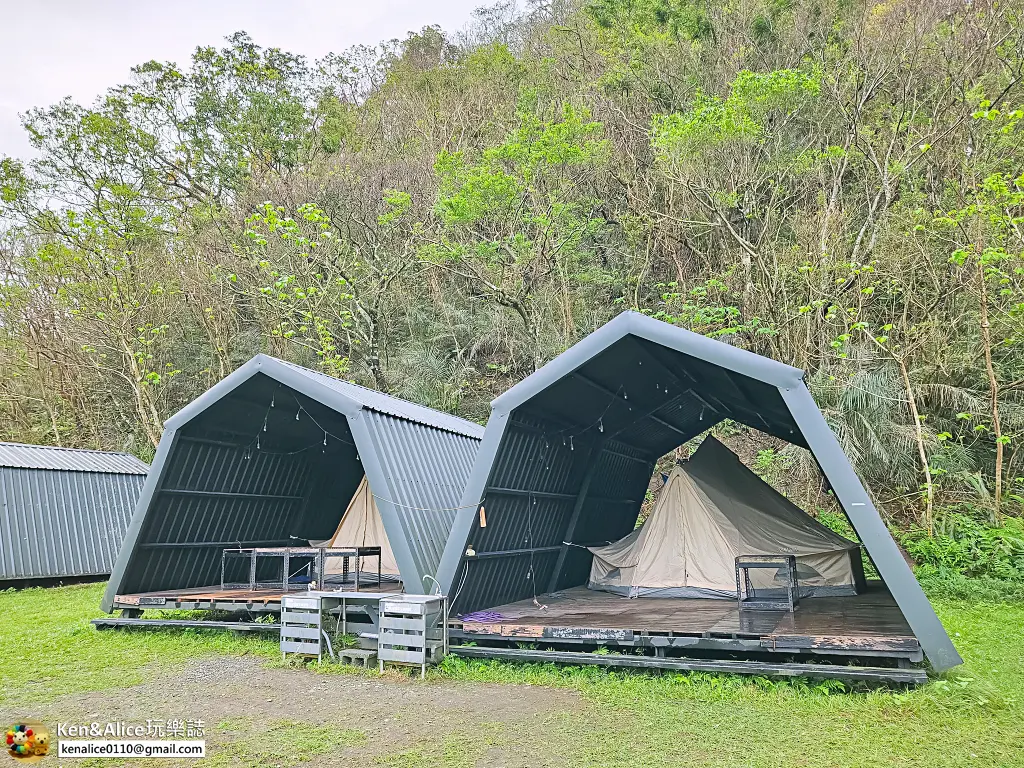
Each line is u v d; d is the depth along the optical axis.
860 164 17.00
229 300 22.39
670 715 5.45
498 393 20.58
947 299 14.56
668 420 11.42
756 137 16.16
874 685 5.90
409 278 22.05
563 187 17.84
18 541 13.23
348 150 25.30
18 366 23.06
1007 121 14.97
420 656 6.78
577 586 11.10
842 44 18.14
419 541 8.17
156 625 8.99
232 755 4.77
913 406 13.09
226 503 10.32
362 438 8.32
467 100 25.36
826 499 14.71
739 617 7.20
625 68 21.34
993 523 12.57
